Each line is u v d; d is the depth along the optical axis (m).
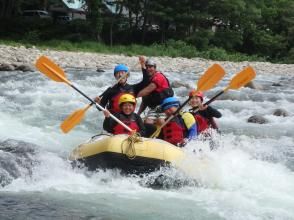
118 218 5.65
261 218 5.72
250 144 10.25
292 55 51.94
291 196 6.62
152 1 47.78
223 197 6.54
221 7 50.59
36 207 5.94
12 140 8.66
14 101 15.19
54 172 7.37
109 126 8.22
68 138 10.71
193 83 21.81
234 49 54.47
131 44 46.47
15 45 39.34
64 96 16.58
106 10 48.44
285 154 9.41
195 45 49.38
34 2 53.75
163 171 7.23
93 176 7.35
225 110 15.30
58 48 40.97
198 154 7.95
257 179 7.40
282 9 55.19
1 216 5.59
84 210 5.89
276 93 19.44
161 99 9.43
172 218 5.69
